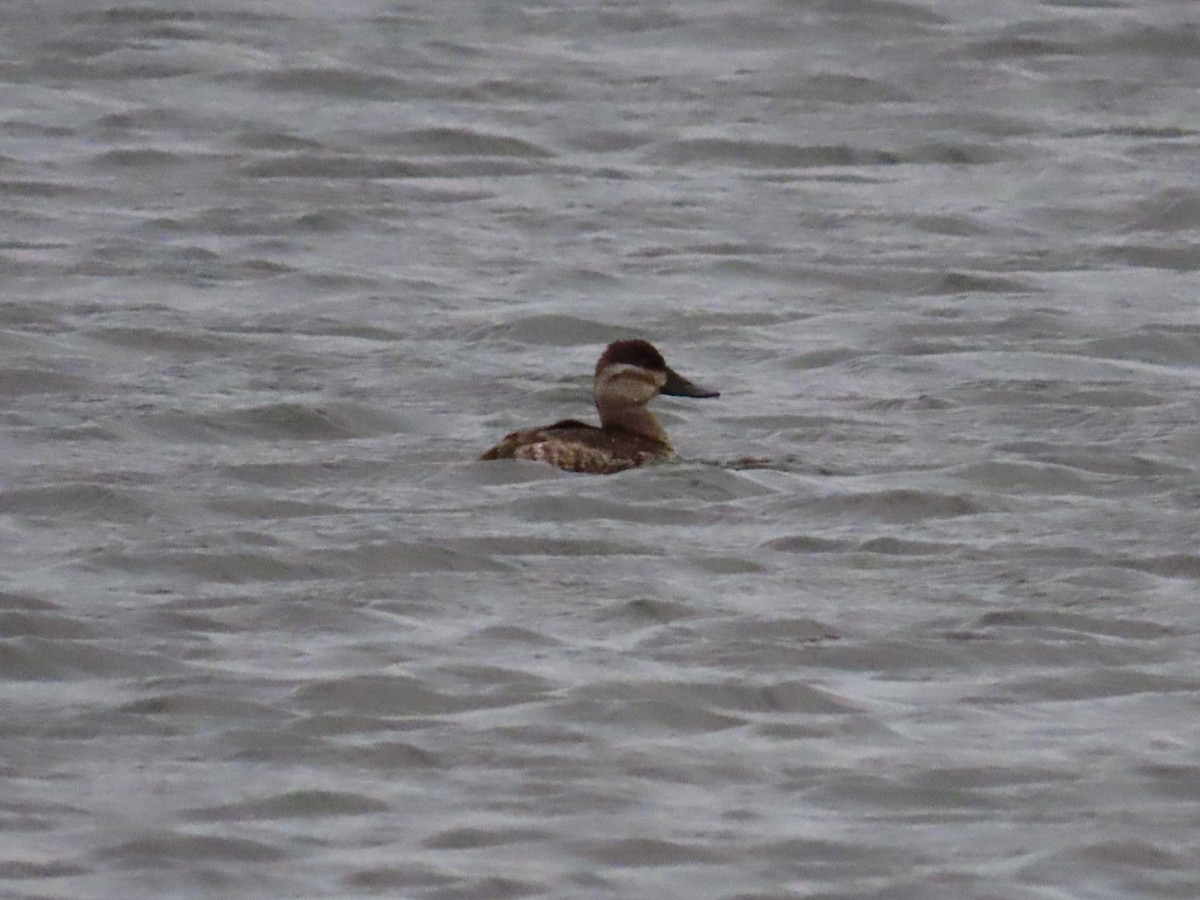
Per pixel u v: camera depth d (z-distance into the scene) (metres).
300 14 34.34
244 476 17.55
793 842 11.49
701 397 18.19
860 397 20.19
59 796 11.85
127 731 12.69
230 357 21.41
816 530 16.33
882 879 11.11
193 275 24.23
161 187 27.55
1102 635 14.31
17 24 33.56
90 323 22.30
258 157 28.69
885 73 32.12
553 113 30.61
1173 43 33.25
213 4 34.53
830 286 24.23
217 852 11.27
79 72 31.78
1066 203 27.36
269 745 12.53
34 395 20.03
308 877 11.06
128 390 20.17
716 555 15.75
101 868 11.09
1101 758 12.52
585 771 12.26
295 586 15.04
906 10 34.34
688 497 16.88
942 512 16.75
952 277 24.42
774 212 27.08
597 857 11.29
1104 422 19.31
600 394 18.16
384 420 19.36
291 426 19.06
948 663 13.88
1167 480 17.59
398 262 24.91
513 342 22.16
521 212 26.84
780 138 29.73
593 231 26.16
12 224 25.92
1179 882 11.16
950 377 20.84
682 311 23.14
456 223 26.41
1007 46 33.06
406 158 28.83
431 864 11.17
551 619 14.51
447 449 18.39
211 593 14.91
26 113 30.17
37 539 16.06
